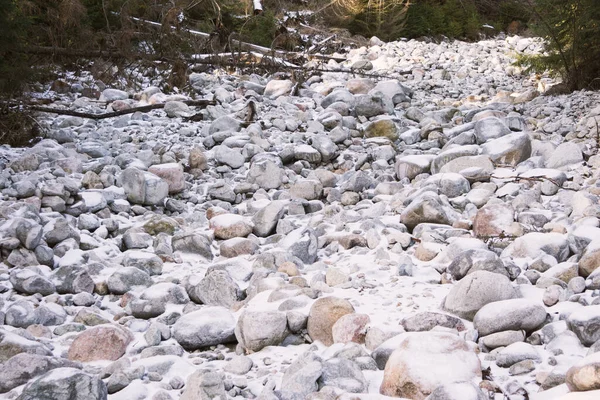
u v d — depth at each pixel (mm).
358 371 3428
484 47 17438
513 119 8906
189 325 4199
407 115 10289
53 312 4566
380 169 8180
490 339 3691
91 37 11656
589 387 2830
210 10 15688
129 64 12102
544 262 4785
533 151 7867
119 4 12875
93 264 5375
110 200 6633
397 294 4566
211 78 12594
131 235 5977
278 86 11570
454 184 6625
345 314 4086
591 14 10727
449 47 17688
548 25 11359
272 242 5977
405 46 17656
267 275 5023
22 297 4871
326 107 10648
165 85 11680
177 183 7238
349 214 6484
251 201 7055
